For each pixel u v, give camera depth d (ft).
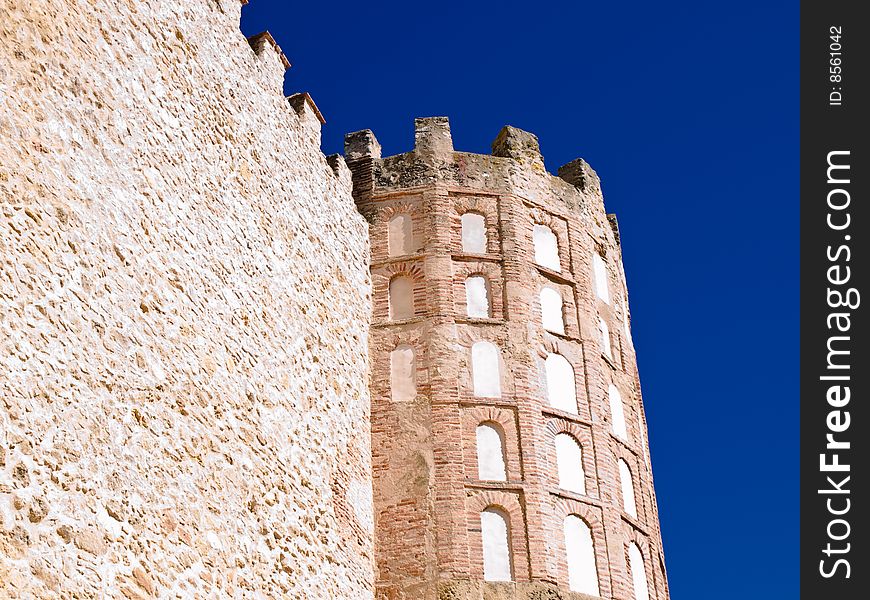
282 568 55.42
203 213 55.98
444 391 77.71
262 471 55.72
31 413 39.73
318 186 73.67
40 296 41.65
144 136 52.03
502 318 81.76
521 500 75.05
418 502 73.82
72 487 40.96
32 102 43.98
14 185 41.73
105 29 50.85
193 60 59.21
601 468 80.28
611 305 91.25
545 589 72.33
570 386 82.48
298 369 63.31
